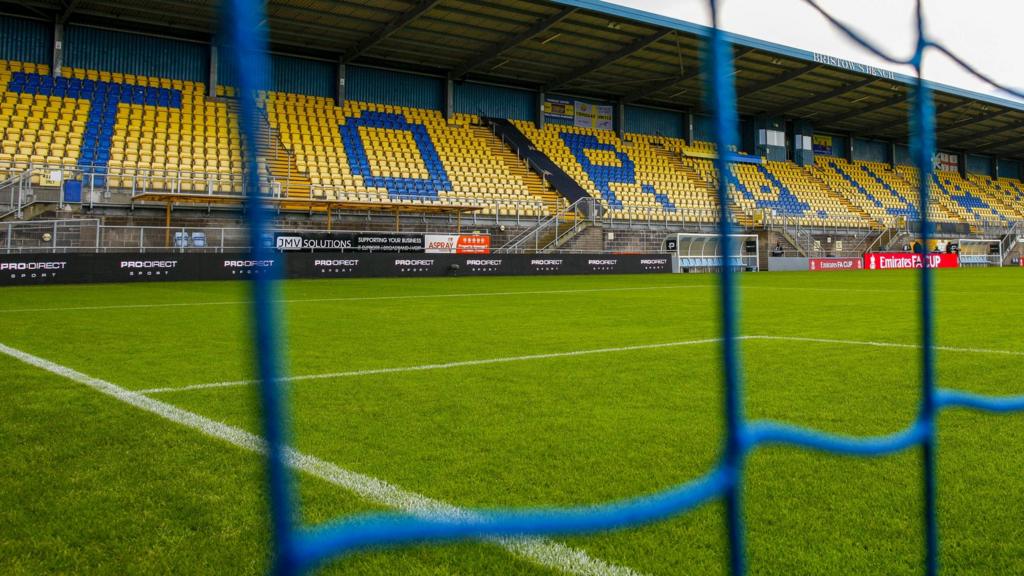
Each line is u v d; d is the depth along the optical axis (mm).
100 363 4516
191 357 4766
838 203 32500
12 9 19922
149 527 1929
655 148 30766
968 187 39406
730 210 889
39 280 13383
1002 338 5789
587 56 25438
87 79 20438
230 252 15469
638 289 12930
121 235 16094
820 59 25891
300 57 24359
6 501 2104
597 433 2869
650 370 4332
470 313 8055
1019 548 1772
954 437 2727
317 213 19031
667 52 25141
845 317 7566
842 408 3285
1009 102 31812
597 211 23781
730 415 927
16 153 16688
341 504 2076
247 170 529
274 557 582
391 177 21781
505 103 28328
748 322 7043
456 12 21500
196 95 21531
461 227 20734
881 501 2070
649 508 987
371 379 4027
